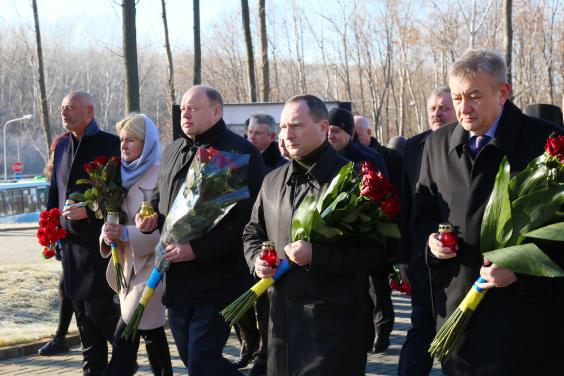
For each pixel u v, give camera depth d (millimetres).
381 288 7652
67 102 6402
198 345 5145
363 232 4340
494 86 3932
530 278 3828
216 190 5012
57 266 12281
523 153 4008
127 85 14789
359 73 53031
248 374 6984
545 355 3893
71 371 7148
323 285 4348
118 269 5887
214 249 5094
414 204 4438
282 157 7941
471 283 4031
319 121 4496
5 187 35594
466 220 4055
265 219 4703
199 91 5367
